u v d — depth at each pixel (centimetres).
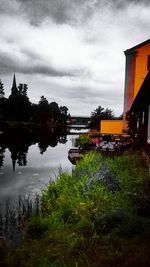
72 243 509
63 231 580
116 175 916
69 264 434
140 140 1572
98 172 880
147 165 1095
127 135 2392
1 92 9088
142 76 2686
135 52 2692
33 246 529
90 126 6906
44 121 9994
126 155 1345
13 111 8806
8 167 1611
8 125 7081
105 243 489
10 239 566
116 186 808
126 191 761
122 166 1090
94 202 688
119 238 496
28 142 3453
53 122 10988
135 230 510
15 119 8781
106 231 543
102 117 6831
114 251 454
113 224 552
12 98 8912
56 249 502
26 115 9138
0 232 621
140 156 1323
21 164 1733
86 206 664
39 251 504
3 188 1102
